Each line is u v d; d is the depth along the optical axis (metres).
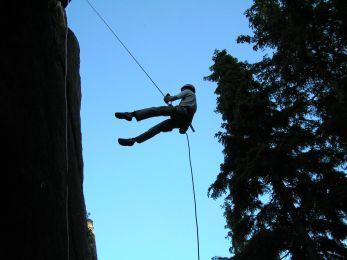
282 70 13.43
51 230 5.08
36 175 5.10
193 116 7.82
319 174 14.23
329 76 12.77
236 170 15.35
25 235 4.70
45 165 5.34
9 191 4.71
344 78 12.20
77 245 5.60
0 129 4.85
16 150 4.95
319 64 12.80
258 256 13.57
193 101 7.77
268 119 15.91
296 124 14.91
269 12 13.90
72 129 6.49
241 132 16.06
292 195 14.48
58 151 5.72
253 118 16.02
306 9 12.73
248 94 16.88
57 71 6.32
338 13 12.21
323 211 12.94
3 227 4.52
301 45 12.77
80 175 6.46
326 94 13.40
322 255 13.63
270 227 14.55
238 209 15.30
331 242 13.55
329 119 11.95
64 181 5.68
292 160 14.58
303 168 14.39
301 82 13.56
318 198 13.45
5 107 4.98
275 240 13.57
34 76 5.63
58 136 5.82
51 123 5.73
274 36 13.62
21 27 5.68
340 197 12.39
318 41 12.82
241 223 14.91
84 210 6.26
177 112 7.48
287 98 14.34
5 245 4.46
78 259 5.54
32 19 5.92
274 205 14.73
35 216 4.89
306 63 12.91
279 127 15.88
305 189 14.16
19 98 5.26
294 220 13.89
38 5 6.09
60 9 6.95
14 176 4.81
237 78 17.12
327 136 12.18
